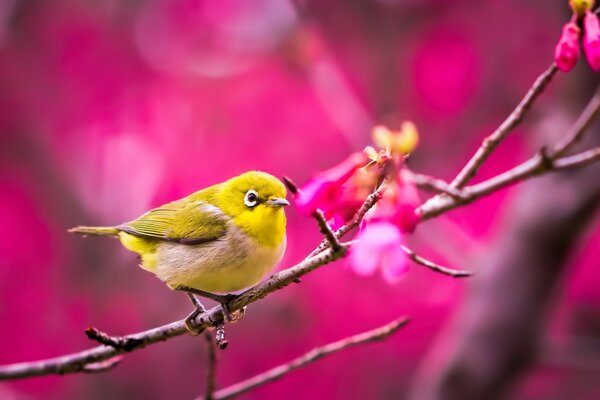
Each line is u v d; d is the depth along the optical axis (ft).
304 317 42.09
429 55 49.57
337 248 18.29
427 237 38.01
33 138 45.83
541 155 20.98
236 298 22.29
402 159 17.63
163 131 46.44
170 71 47.29
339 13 50.03
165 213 30.53
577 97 40.42
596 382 49.85
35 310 43.50
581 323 45.98
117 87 47.21
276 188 28.22
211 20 47.88
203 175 44.98
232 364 42.73
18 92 46.06
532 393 50.49
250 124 45.75
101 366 25.13
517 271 39.91
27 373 24.71
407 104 48.93
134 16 48.34
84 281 44.52
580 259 43.91
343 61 49.73
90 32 47.70
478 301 40.42
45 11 47.44
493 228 43.27
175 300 45.39
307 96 45.60
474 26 50.01
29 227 44.75
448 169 46.70
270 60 46.06
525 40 49.08
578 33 19.43
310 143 45.03
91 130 46.93
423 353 42.57
